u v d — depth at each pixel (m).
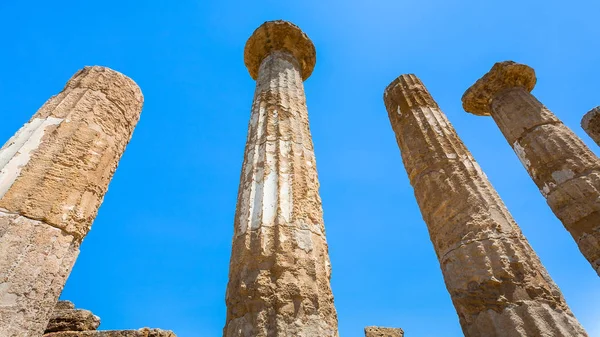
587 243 8.08
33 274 4.61
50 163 5.64
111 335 8.23
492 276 6.21
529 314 5.65
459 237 7.12
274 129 7.62
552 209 9.09
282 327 4.30
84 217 5.61
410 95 10.87
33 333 4.37
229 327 4.61
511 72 12.15
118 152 6.94
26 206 5.02
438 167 8.48
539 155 9.95
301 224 5.66
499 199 7.64
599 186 8.48
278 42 11.25
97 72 7.55
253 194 6.22
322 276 5.13
